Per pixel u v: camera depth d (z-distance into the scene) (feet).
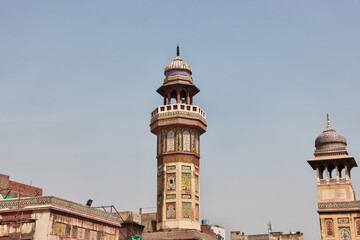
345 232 137.59
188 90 157.28
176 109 150.92
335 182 146.72
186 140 149.69
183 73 158.30
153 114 156.66
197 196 147.54
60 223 99.91
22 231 97.96
